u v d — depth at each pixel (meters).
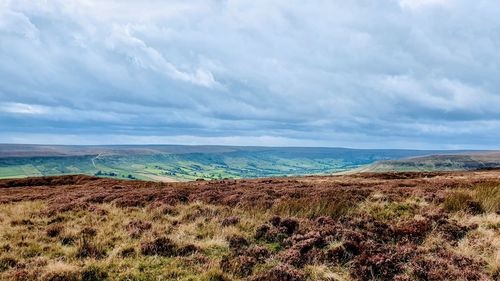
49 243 11.80
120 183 41.47
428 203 16.02
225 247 11.04
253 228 12.81
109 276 8.85
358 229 12.24
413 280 8.58
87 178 51.69
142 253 10.47
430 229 11.98
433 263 9.30
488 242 10.48
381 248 10.41
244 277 8.90
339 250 10.09
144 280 8.69
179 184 38.28
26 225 14.38
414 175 53.09
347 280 8.68
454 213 14.06
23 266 9.58
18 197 25.47
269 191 20.92
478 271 8.79
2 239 12.13
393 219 13.54
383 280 8.73
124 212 16.84
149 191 22.88
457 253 9.88
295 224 12.83
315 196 17.56
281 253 10.26
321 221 13.21
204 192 21.53
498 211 14.33
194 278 8.71
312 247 10.69
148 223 13.73
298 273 8.81
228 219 13.99
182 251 10.54
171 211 16.53
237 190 22.25
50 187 38.19
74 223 14.44
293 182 33.94
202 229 12.95
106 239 11.68
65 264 9.29
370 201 16.66
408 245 10.55
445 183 24.52
